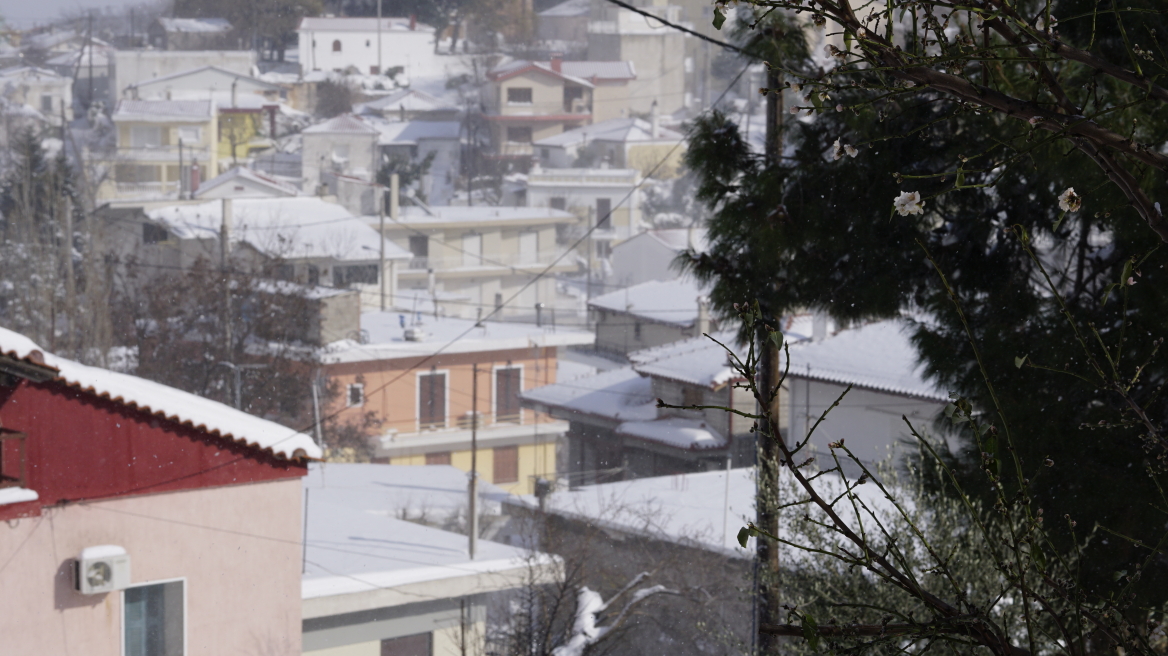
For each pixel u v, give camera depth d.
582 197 77.31
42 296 36.72
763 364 8.75
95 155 76.50
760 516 8.33
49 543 11.24
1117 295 7.51
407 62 116.00
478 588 16.69
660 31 113.69
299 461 12.65
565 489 25.48
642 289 51.12
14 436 10.72
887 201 7.86
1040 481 7.45
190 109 79.25
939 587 6.96
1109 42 6.77
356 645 16.17
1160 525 7.12
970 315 8.17
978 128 7.72
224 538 12.22
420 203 68.44
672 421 33.38
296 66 115.12
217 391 34.41
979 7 2.95
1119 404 7.29
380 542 17.84
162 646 11.83
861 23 3.00
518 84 94.12
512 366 38.31
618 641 16.34
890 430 24.55
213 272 35.66
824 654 2.72
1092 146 3.06
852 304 8.26
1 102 82.81
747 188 8.46
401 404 36.69
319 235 50.28
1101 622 2.83
